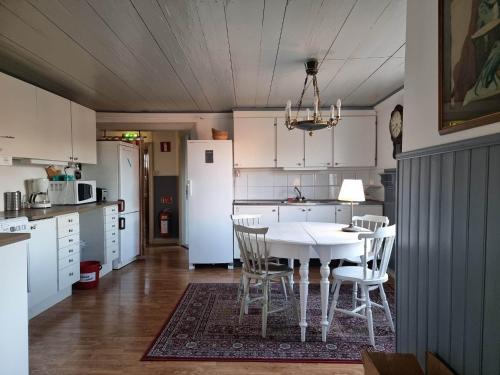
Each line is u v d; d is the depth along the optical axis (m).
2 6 2.05
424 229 1.62
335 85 3.84
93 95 4.19
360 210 4.58
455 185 1.36
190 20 2.25
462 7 1.28
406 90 1.83
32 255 2.83
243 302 2.78
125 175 4.70
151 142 6.43
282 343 2.45
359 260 3.05
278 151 4.85
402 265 1.88
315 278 4.12
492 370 1.14
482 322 1.19
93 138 4.31
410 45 1.78
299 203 4.65
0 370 1.55
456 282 1.35
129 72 3.32
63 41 2.58
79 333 2.61
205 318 2.88
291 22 2.29
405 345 1.84
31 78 3.49
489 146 1.15
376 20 2.27
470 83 1.23
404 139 1.87
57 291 3.18
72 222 3.43
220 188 4.57
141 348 2.38
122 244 4.60
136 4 2.04
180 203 6.13
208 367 2.14
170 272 4.38
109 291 3.60
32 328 2.70
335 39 2.57
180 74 3.38
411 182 1.77
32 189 3.65
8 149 2.90
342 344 2.44
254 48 2.74
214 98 4.39
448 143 1.40
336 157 4.86
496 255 1.12
